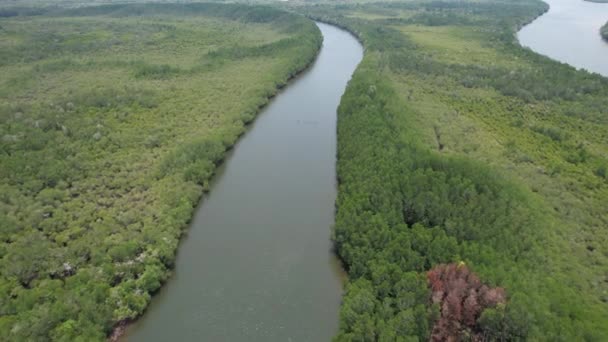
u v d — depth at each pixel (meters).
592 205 86.12
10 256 69.25
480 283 60.06
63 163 98.94
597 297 63.38
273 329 63.97
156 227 79.94
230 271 74.69
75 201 87.31
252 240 82.38
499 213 75.31
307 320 65.62
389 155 92.25
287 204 93.81
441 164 89.62
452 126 122.12
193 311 66.81
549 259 67.94
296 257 78.19
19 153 102.06
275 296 69.75
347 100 130.50
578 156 105.50
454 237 68.69
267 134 127.75
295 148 119.44
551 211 82.81
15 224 78.00
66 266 69.38
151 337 62.56
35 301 61.66
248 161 112.00
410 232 71.69
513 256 66.69
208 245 80.88
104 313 61.19
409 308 58.12
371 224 73.75
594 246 74.75
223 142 115.06
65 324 57.38
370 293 61.97
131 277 69.19
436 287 60.84
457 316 57.81
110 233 78.38
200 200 94.56
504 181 85.94
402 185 82.56
